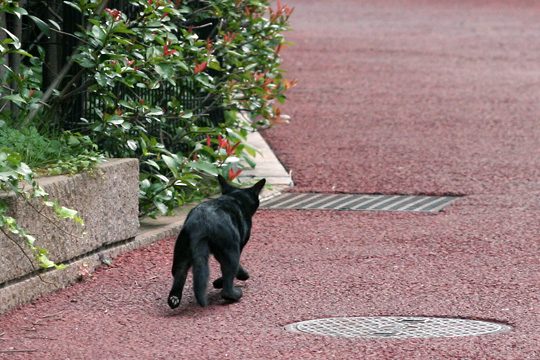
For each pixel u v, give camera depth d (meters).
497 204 15.95
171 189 14.22
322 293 11.48
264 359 9.39
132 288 11.70
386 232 14.29
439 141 21.34
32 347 9.77
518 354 9.47
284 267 12.55
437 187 17.20
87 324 10.47
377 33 44.62
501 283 11.80
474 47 39.34
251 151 17.36
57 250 11.52
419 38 42.53
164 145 15.04
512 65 34.25
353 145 20.91
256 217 15.21
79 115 13.80
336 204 16.09
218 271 12.57
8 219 10.38
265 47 16.80
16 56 13.68
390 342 9.84
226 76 16.14
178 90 15.87
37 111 13.55
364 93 28.09
